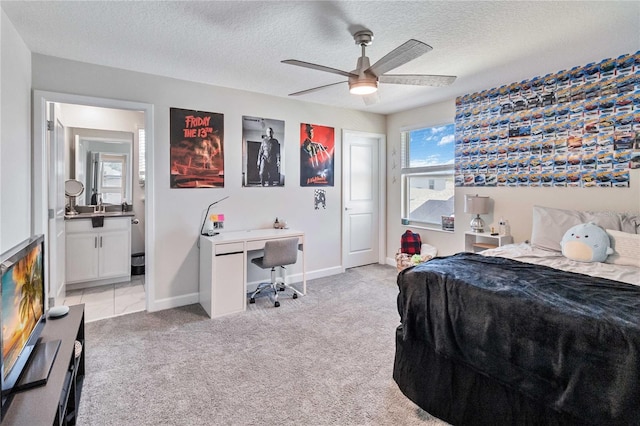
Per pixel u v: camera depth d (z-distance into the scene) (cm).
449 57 280
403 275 208
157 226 331
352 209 485
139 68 305
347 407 187
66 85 282
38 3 197
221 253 316
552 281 179
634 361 120
